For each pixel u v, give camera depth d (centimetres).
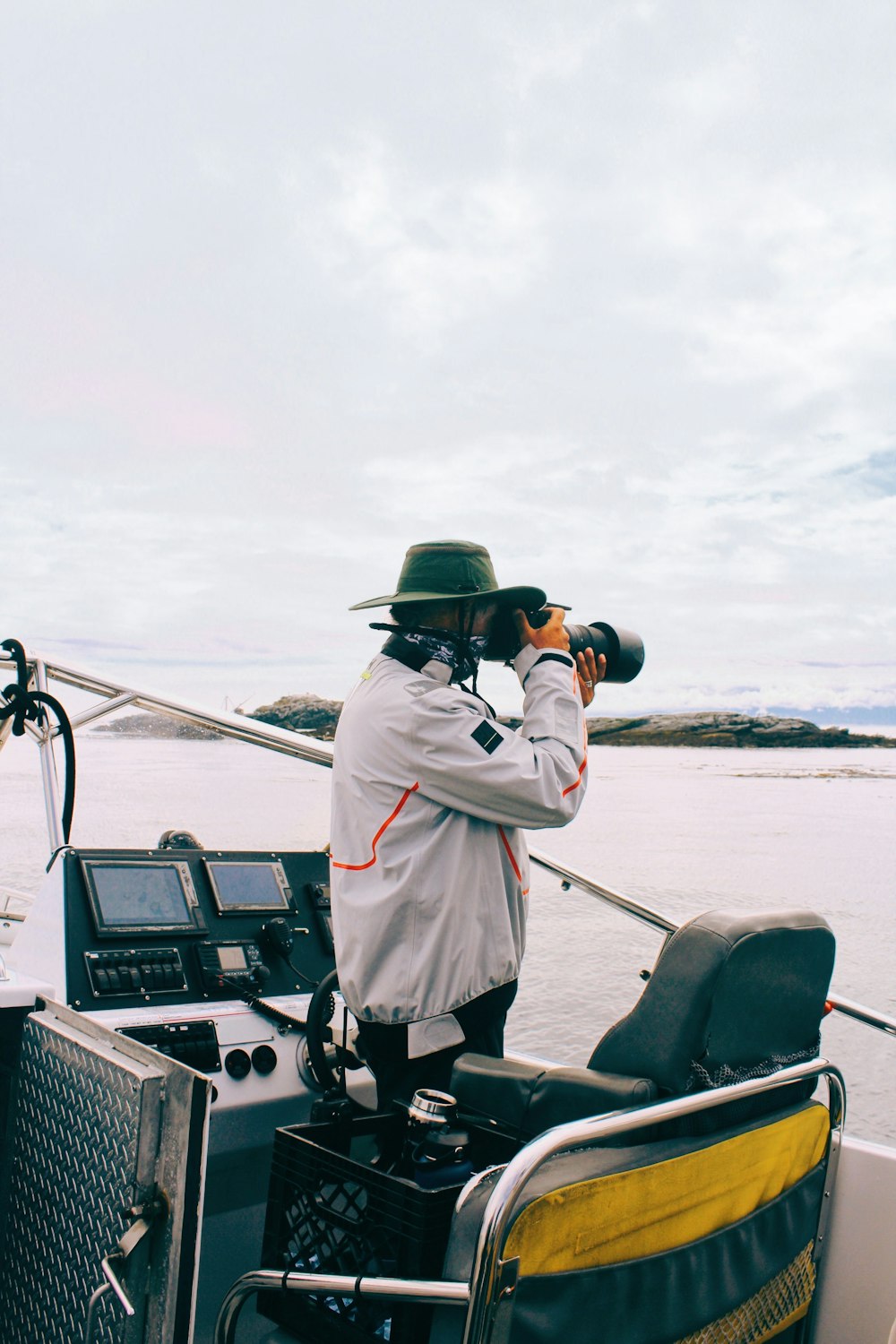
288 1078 175
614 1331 102
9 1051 134
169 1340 90
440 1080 148
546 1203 94
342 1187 116
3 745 217
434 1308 106
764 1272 126
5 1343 116
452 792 150
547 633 167
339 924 157
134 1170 94
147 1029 166
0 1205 125
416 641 163
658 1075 113
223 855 202
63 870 180
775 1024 125
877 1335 156
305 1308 118
